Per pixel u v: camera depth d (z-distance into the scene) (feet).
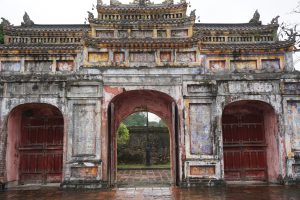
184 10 68.85
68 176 58.08
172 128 63.77
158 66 62.34
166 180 74.95
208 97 60.95
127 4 69.92
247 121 68.54
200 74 61.87
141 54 63.46
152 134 129.90
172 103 61.52
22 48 63.21
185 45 63.21
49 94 60.75
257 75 61.77
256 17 75.00
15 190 57.11
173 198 46.11
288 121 60.95
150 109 70.54
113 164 64.23
